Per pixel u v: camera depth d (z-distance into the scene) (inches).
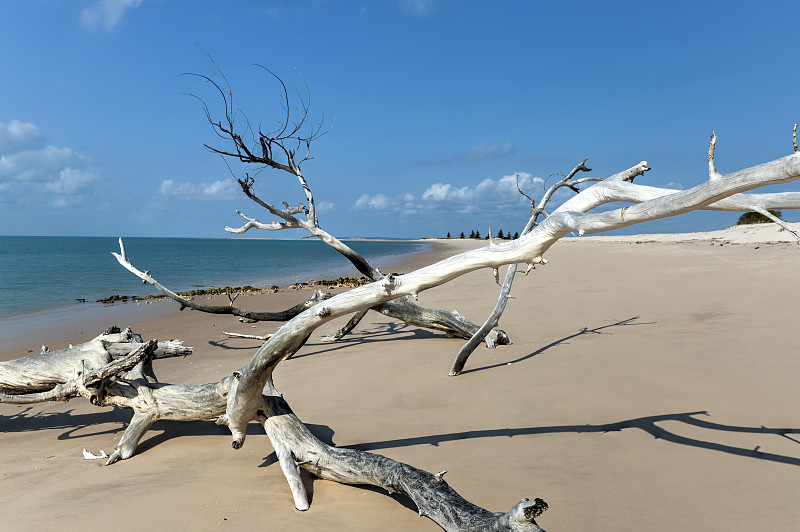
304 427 149.0
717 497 120.1
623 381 213.9
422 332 374.3
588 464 140.9
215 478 145.1
